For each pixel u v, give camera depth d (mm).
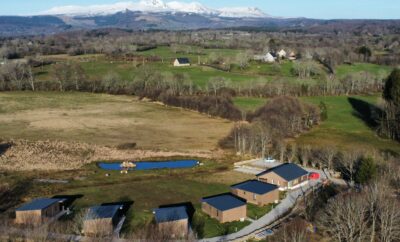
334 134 125938
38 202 71625
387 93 131125
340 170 94062
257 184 80312
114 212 67125
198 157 105500
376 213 62656
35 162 99812
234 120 138750
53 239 61719
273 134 118062
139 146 113562
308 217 69625
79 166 98688
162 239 61219
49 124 134125
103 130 128250
